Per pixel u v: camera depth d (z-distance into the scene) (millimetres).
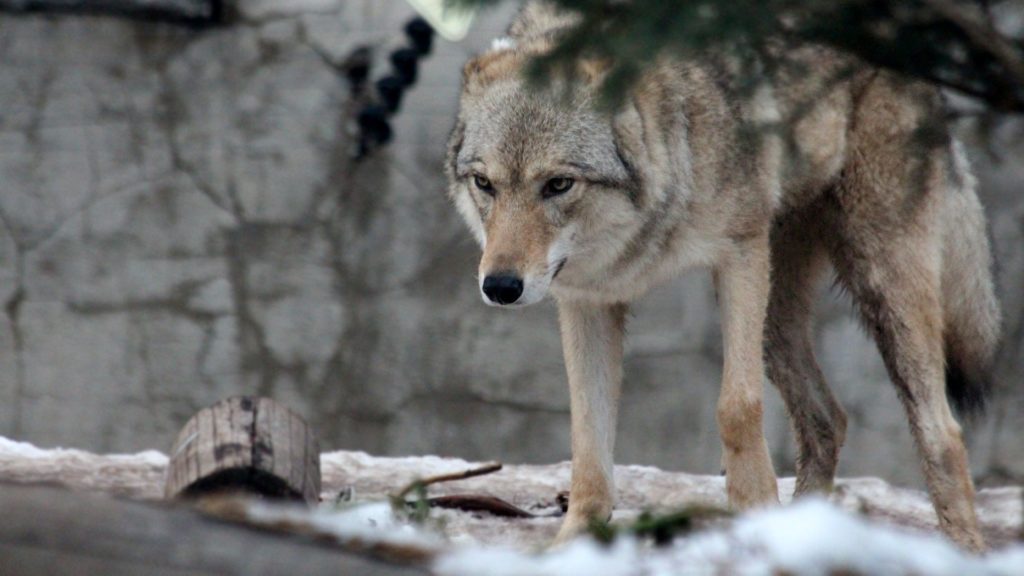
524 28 9445
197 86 17781
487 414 17672
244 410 6441
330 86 17594
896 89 6664
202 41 17781
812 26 5250
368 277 17750
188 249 17828
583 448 8805
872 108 9617
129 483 9102
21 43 17828
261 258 17812
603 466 8820
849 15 5211
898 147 9148
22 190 17828
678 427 17594
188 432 6352
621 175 8547
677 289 17656
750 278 9016
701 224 8875
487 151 8516
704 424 17578
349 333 17766
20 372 17828
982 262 10352
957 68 5359
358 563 4707
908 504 10914
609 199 8555
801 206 9938
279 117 17688
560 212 8477
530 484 10766
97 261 17844
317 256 17766
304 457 6328
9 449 10180
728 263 9016
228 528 4867
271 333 17812
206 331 17812
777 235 10320
